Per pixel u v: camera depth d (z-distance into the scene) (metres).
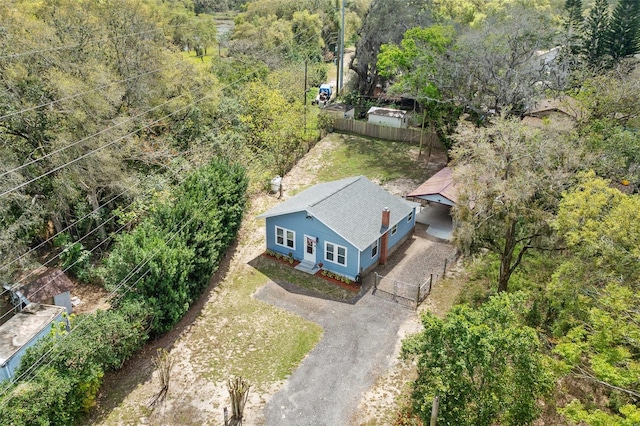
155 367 18.02
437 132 38.62
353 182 26.67
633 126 23.66
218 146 31.58
